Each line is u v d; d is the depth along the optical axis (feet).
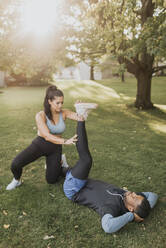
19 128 22.25
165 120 27.89
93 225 9.11
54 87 9.87
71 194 10.25
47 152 10.57
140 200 8.98
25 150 10.50
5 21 24.25
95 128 23.43
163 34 17.58
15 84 70.18
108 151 16.78
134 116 30.07
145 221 9.45
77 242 8.29
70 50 27.91
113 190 9.77
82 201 10.05
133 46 20.97
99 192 9.82
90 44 24.32
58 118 10.37
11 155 15.44
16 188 11.37
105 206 9.08
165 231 8.95
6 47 24.30
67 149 16.69
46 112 10.07
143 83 33.76
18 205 10.11
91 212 9.75
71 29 24.72
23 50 25.79
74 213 9.72
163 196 11.27
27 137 19.42
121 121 27.25
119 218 8.49
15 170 10.70
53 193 11.07
